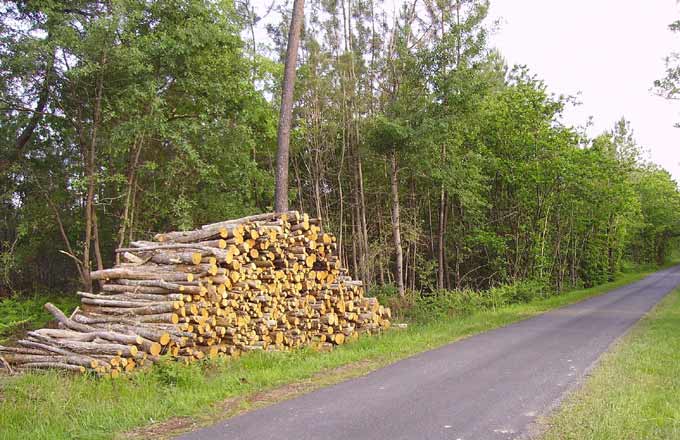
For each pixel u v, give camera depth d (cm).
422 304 1873
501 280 2820
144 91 1395
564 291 3142
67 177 1656
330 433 552
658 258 7456
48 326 1387
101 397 703
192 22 1480
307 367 895
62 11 1423
